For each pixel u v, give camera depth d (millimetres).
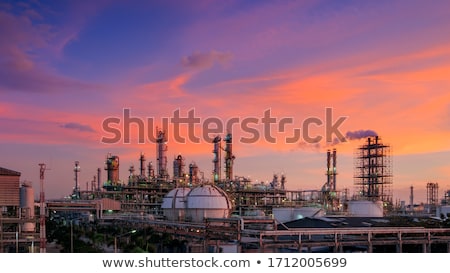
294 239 109125
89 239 122750
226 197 141000
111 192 187875
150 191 194375
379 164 187625
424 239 113500
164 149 198000
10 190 103938
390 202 186625
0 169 103688
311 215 141500
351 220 127438
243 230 98312
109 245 110438
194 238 116000
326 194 192750
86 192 195500
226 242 104625
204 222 117812
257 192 191375
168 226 125250
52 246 111188
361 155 193500
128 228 133125
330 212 164750
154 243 110688
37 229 108188
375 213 155750
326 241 103438
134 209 182375
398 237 110312
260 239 94375
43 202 81625
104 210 170750
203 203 136750
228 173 189250
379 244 107625
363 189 192250
